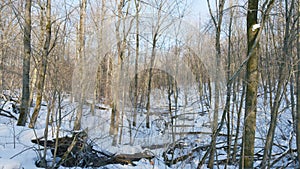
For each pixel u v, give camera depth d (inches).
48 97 185.8
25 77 316.5
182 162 210.5
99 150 237.1
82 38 331.9
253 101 184.1
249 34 186.2
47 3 310.3
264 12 169.6
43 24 342.3
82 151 213.0
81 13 374.3
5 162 173.0
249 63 186.1
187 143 218.5
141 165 228.8
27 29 262.5
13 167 171.9
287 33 173.8
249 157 183.5
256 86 185.2
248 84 183.9
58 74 187.5
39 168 185.6
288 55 176.9
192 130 216.8
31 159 199.5
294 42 193.6
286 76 172.6
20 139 228.1
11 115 386.3
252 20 185.8
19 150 207.9
